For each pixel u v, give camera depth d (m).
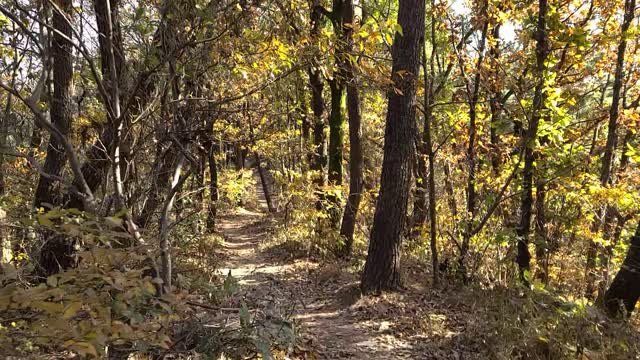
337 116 13.31
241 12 3.49
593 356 5.05
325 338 6.59
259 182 43.78
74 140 5.42
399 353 6.11
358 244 13.65
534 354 5.40
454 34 10.02
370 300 7.95
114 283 2.23
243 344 3.70
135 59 3.66
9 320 2.35
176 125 3.88
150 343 2.46
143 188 3.85
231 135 5.13
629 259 6.86
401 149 8.33
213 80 4.21
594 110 12.40
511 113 8.65
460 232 10.26
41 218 2.32
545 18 7.35
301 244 13.91
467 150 10.98
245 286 8.99
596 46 8.23
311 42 4.51
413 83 8.15
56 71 4.76
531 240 9.13
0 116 3.78
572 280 10.32
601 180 10.56
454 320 7.10
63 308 2.01
